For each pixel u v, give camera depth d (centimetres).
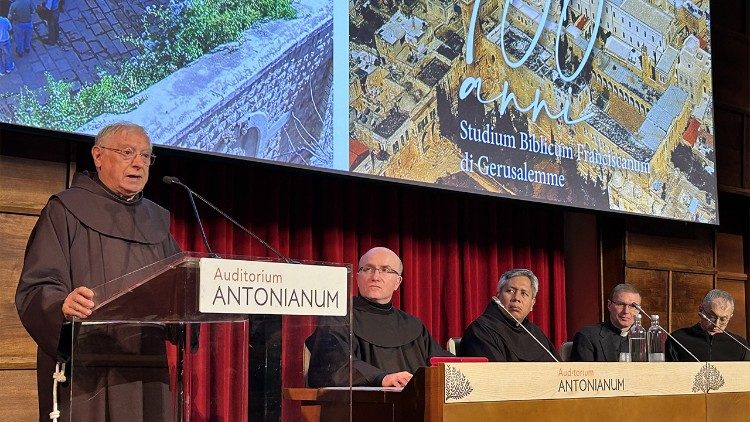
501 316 488
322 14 497
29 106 389
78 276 291
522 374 287
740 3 831
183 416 239
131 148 306
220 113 451
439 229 633
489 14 580
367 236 592
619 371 320
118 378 226
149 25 429
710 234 791
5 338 409
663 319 740
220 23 454
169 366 238
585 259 735
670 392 338
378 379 354
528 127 594
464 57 564
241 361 247
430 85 545
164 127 430
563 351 557
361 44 515
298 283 248
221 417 244
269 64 472
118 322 225
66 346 226
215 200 523
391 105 526
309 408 252
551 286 694
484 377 277
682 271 761
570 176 614
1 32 384
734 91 809
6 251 412
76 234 295
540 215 692
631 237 723
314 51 493
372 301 442
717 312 591
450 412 267
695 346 594
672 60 694
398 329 442
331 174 496
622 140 650
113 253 298
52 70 397
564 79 617
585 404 306
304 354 253
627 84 658
